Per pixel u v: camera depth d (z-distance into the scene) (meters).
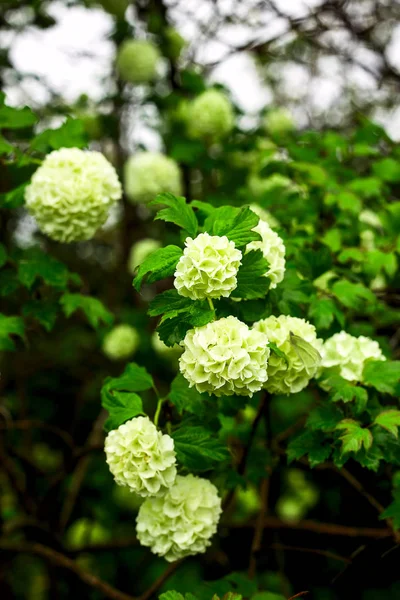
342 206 0.85
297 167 0.88
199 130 1.13
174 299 0.57
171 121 1.20
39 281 0.83
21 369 1.34
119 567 1.15
